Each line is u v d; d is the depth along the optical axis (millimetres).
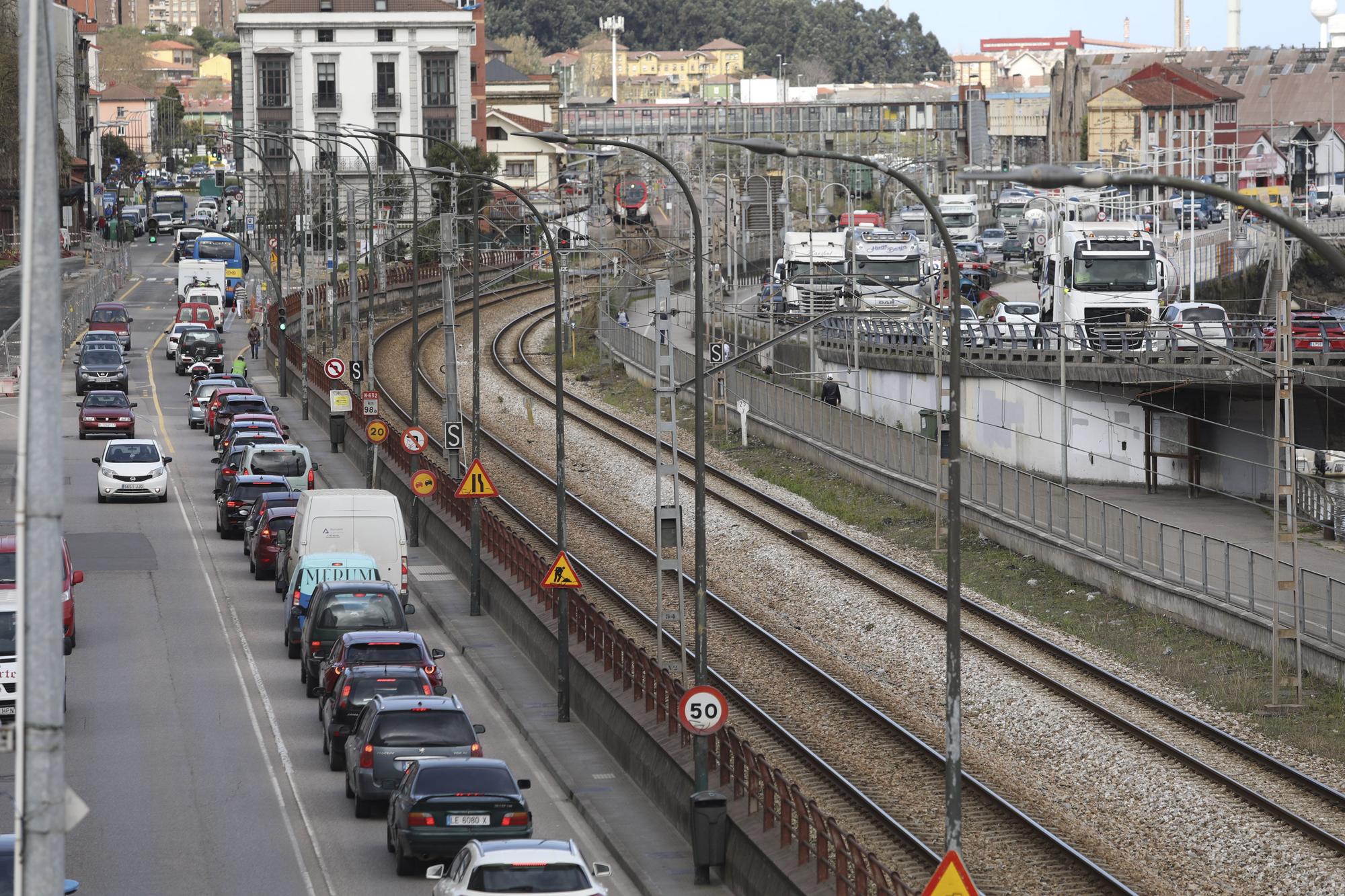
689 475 147125
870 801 63438
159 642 87812
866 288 173000
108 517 121125
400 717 60375
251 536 106938
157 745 70000
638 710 68875
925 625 96125
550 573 75062
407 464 128375
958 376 44688
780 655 89750
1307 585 91250
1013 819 63062
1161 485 131875
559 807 64312
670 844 59375
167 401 179500
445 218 115812
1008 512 119750
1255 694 81062
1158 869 59219
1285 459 95938
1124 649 91312
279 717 74875
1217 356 125250
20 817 29188
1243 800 66062
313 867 55594
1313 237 30750
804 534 122688
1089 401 134250
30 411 29516
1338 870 58375
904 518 128375
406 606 82750
